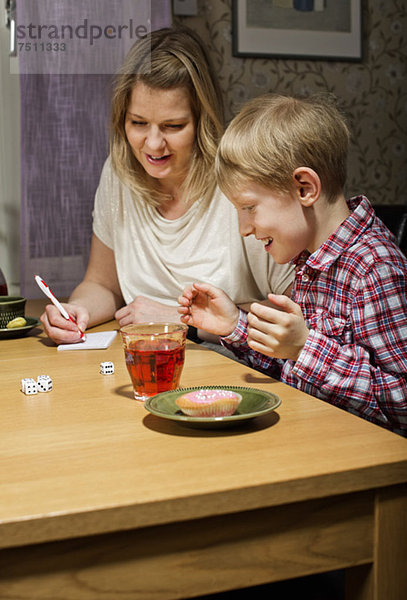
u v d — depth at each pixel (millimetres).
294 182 1147
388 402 1041
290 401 896
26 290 2656
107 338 1362
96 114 2596
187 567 623
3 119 2602
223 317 1207
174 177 1692
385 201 3535
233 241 1661
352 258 1162
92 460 699
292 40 3240
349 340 1157
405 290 1108
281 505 648
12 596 580
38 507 585
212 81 1632
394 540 690
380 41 3408
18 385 1028
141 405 904
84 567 594
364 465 664
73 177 2633
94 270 1893
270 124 1157
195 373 1064
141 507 592
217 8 3104
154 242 1762
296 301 1267
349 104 3398
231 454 705
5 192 2666
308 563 663
